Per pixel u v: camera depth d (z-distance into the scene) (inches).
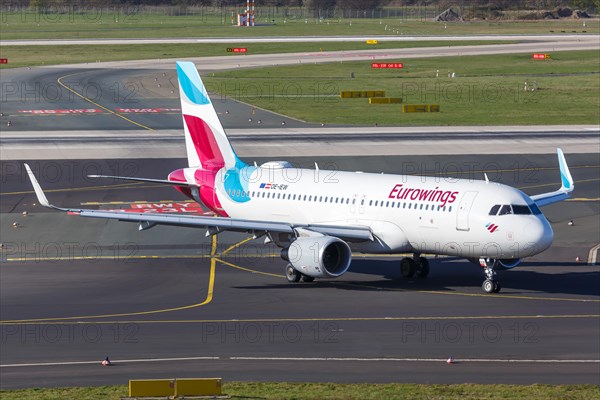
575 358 6205.7
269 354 6304.1
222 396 5157.5
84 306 7672.2
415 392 5339.6
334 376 5792.3
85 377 5777.6
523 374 5836.6
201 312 7480.3
